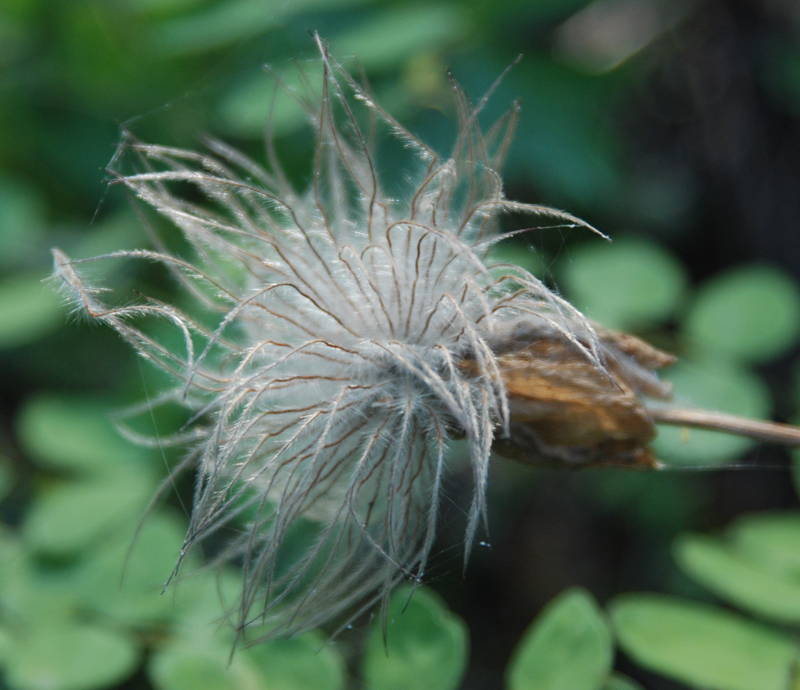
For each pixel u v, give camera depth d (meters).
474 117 0.24
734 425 0.24
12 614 0.26
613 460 0.23
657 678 0.31
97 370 0.31
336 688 0.24
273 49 0.30
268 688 0.25
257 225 0.24
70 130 0.32
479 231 0.24
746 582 0.25
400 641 0.24
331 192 0.24
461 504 0.27
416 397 0.23
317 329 0.24
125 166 0.31
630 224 0.35
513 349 0.23
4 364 0.31
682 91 0.37
